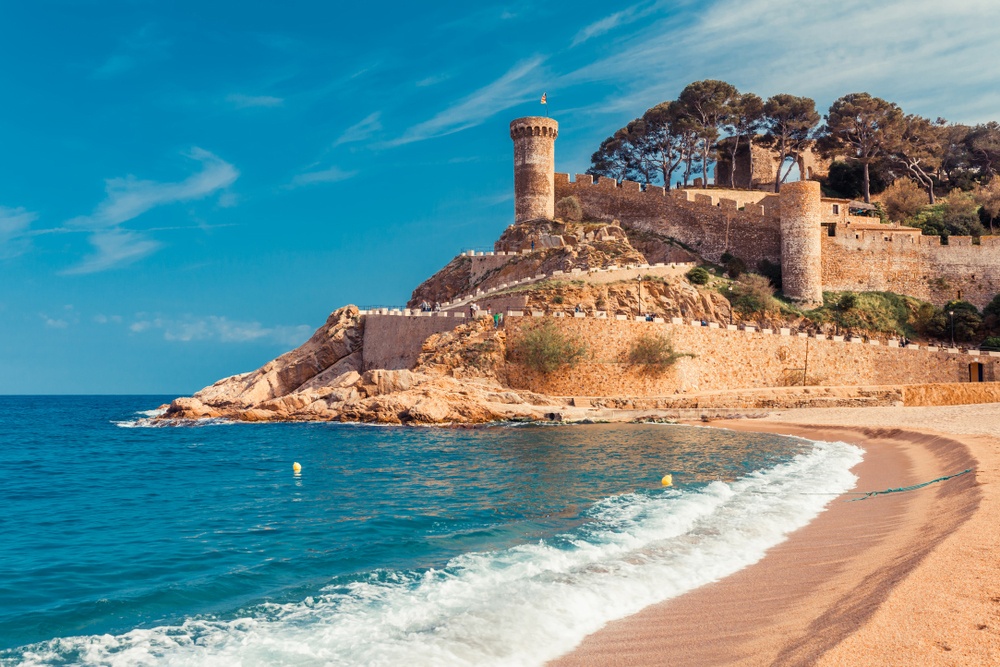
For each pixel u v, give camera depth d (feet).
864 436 154.61
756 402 214.69
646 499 89.81
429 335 241.96
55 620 52.16
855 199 372.38
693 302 273.95
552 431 186.09
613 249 304.91
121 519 89.97
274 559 67.10
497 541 70.64
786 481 99.71
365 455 148.25
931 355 255.70
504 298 262.47
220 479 122.62
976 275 302.04
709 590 51.44
